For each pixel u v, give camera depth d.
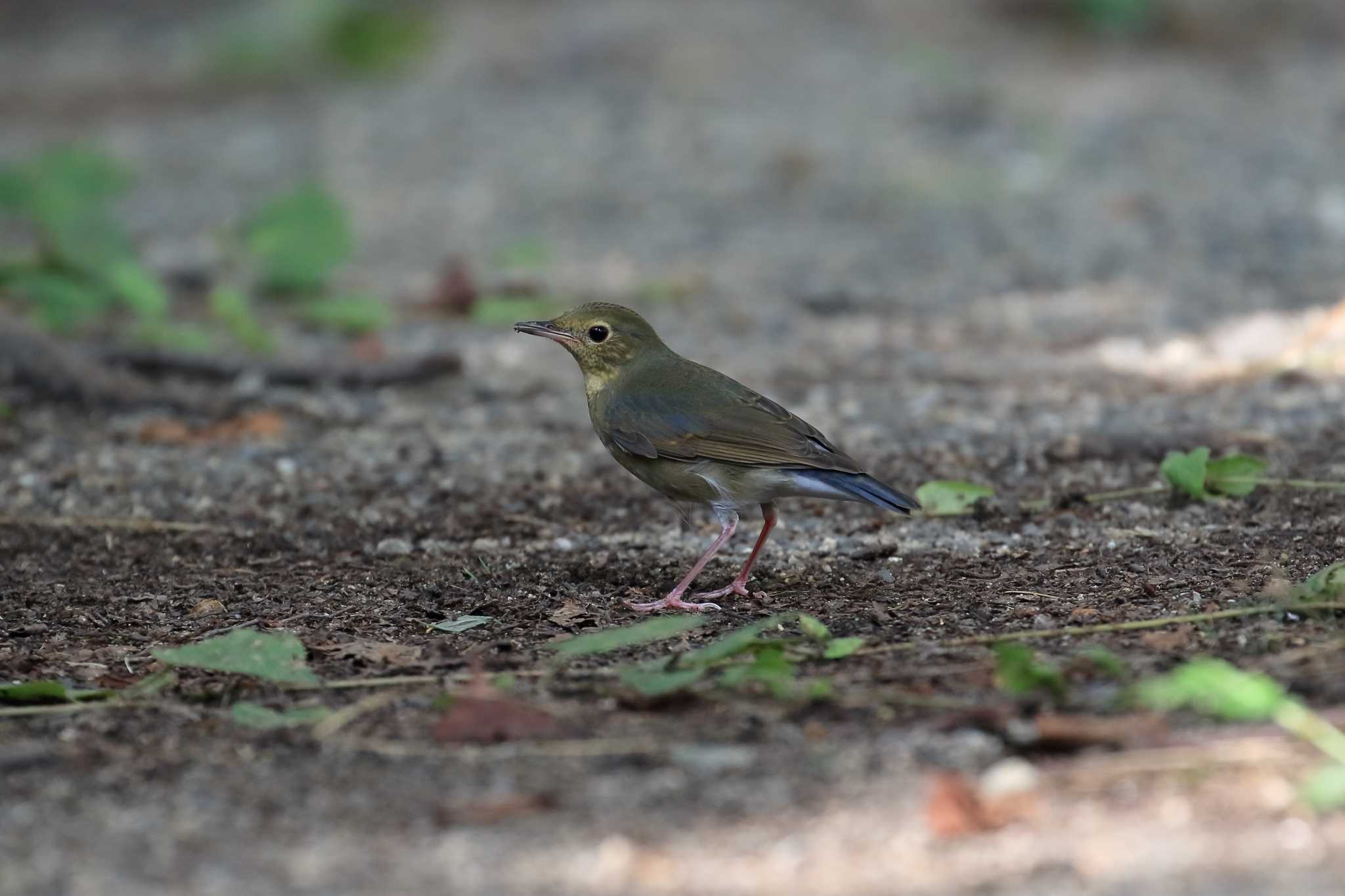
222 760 7.41
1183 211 23.25
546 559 11.04
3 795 7.03
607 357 10.70
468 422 14.83
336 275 21.08
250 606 10.03
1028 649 8.55
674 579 10.61
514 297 19.83
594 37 33.44
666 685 7.72
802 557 10.91
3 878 6.20
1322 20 34.34
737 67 31.55
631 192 25.20
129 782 7.17
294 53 34.03
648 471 10.46
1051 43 33.38
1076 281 20.06
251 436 14.32
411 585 10.45
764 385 15.94
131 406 14.98
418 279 20.89
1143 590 9.70
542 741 7.50
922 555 10.79
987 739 7.21
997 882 5.95
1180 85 30.78
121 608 10.04
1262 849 6.07
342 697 8.29
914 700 7.76
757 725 7.59
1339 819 6.26
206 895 6.04
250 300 19.61
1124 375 15.78
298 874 6.21
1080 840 6.22
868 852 6.23
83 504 12.33
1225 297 18.97
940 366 16.48
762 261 21.53
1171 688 7.08
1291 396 14.52
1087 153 26.52
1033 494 12.23
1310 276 19.81
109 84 34.25
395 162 27.50
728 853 6.28
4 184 18.27
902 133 27.69
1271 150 26.50
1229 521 11.20
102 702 8.26
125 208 25.11
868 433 14.12
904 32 33.44
